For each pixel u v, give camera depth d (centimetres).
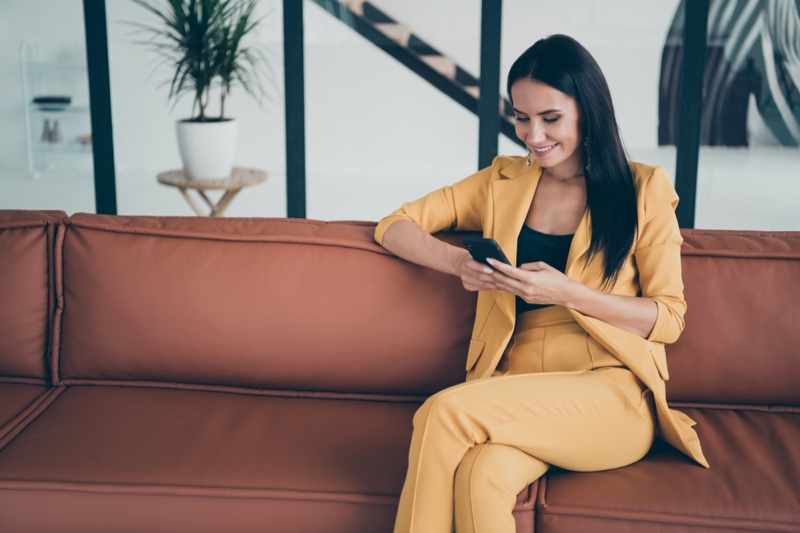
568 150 171
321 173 352
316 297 189
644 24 322
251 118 347
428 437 148
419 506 145
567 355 170
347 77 341
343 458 162
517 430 151
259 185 355
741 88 325
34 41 347
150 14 337
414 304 188
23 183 363
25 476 155
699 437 169
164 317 191
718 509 145
